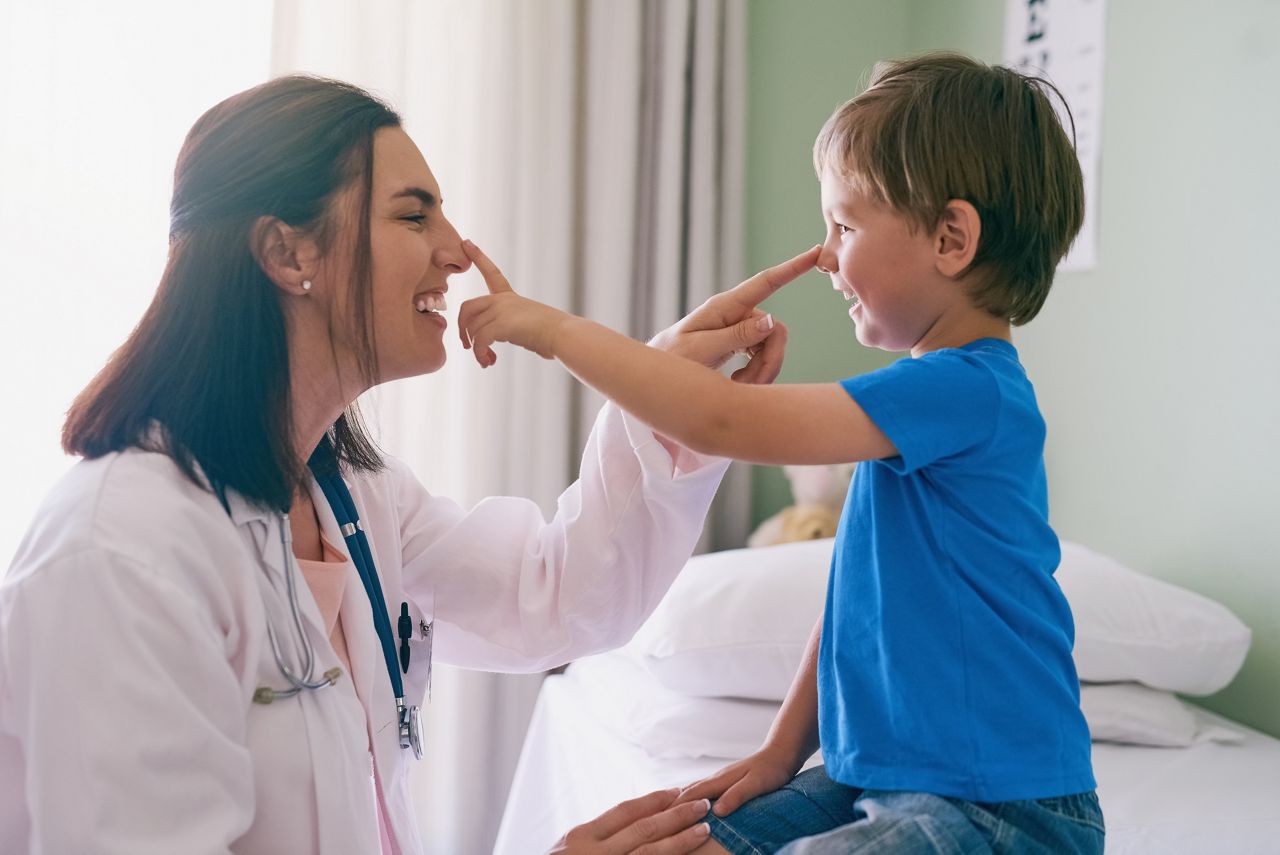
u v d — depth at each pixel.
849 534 0.98
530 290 2.60
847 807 0.97
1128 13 2.12
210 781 0.83
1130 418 2.13
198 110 2.32
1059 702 0.91
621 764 1.69
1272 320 1.81
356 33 2.44
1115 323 2.17
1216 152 1.92
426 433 2.54
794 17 2.90
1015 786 0.87
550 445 2.59
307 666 0.94
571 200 2.63
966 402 0.91
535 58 2.62
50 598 0.81
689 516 1.19
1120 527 2.17
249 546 0.94
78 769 0.78
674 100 2.67
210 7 2.33
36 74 2.21
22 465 2.23
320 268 0.96
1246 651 1.71
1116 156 2.16
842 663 0.94
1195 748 1.67
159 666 0.82
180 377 0.92
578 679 2.16
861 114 1.01
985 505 0.93
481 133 2.55
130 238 2.28
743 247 2.79
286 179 0.93
